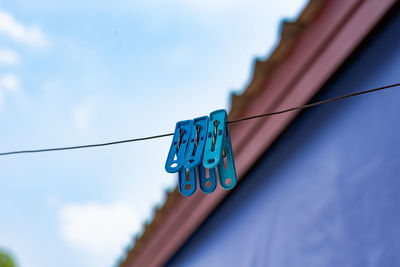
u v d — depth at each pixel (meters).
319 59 2.52
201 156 1.75
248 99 2.81
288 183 2.87
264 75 2.71
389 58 2.47
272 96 2.70
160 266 3.61
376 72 2.52
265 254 2.85
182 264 3.51
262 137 2.77
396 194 2.29
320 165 2.70
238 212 3.18
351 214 2.46
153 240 3.51
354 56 2.65
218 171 1.90
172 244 3.41
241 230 3.10
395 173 2.32
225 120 1.86
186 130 1.87
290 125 2.95
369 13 2.35
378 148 2.43
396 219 2.25
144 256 3.60
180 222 3.31
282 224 2.82
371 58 2.56
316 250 2.57
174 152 1.82
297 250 2.68
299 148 2.87
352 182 2.51
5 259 11.58
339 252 2.46
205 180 1.91
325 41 2.48
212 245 3.28
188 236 3.38
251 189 3.13
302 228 2.69
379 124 2.46
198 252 3.40
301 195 2.76
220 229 3.29
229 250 3.12
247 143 2.86
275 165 2.99
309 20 2.53
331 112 2.72
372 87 2.52
